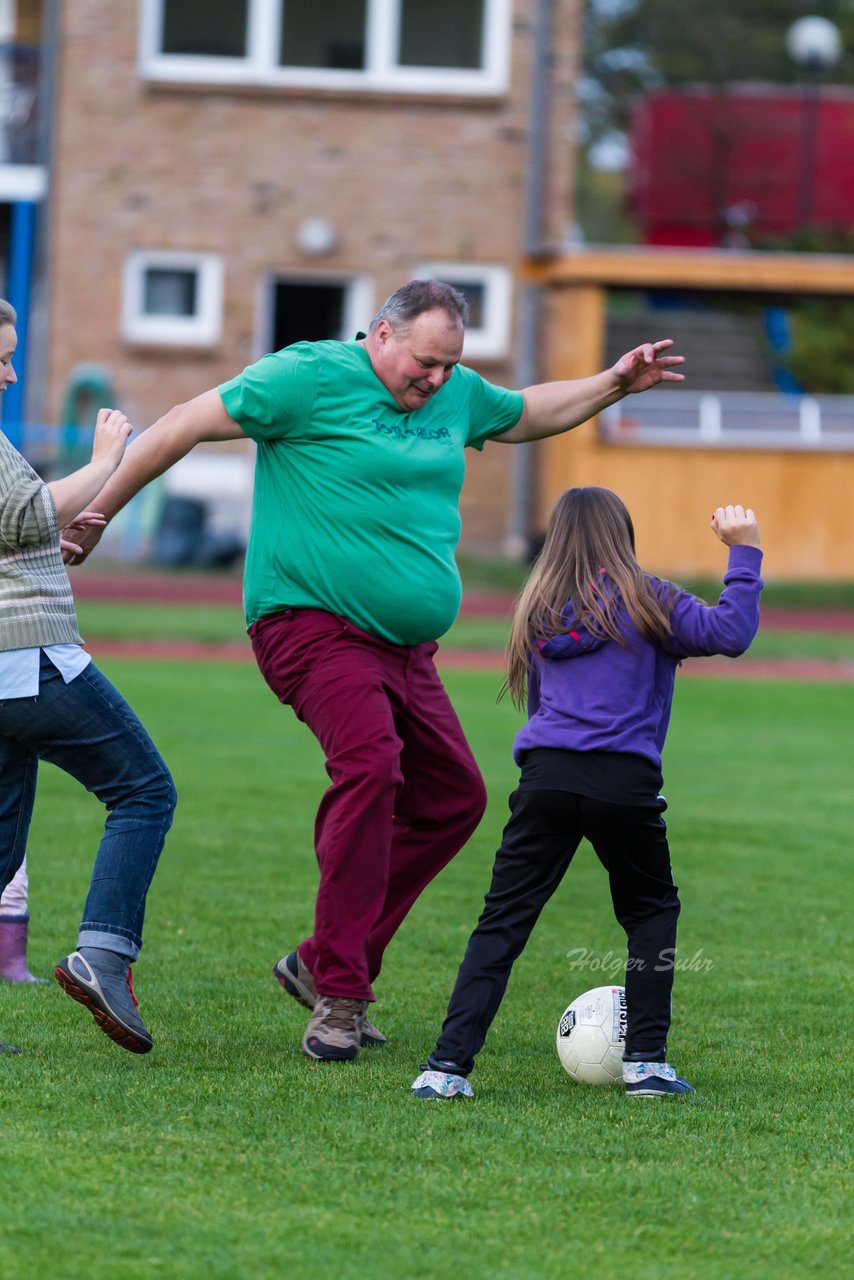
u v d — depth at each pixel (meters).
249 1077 14.43
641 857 14.52
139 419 70.25
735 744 36.69
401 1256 10.66
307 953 16.34
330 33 70.56
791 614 62.31
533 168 70.06
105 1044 15.37
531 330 70.31
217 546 67.31
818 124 78.44
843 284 66.19
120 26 69.12
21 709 14.27
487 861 25.47
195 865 23.83
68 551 15.72
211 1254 10.59
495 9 69.94
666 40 133.12
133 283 70.12
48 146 69.31
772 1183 12.20
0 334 14.25
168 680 43.47
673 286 66.50
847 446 67.69
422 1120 13.35
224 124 69.75
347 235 70.44
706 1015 17.25
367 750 15.42
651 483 67.06
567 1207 11.58
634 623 14.48
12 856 15.12
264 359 15.81
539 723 14.56
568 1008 15.01
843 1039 16.41
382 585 15.75
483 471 70.25
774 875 24.38
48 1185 11.61
